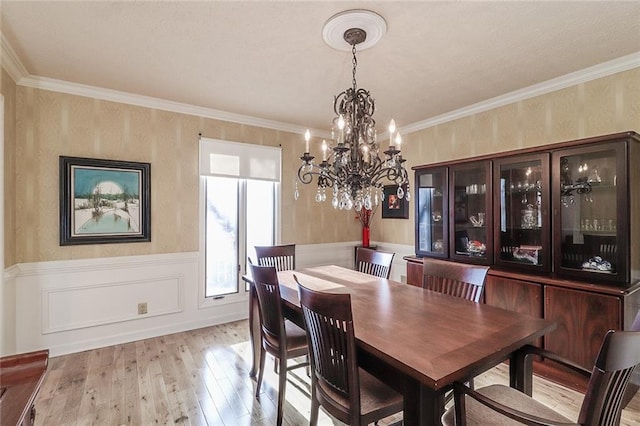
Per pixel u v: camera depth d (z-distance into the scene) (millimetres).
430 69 2547
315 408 1623
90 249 2957
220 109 3525
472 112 3389
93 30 2010
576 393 2195
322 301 1380
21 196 2648
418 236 3518
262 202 3967
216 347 3008
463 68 2527
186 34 2061
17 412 836
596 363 1019
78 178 2881
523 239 2709
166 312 3330
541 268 2500
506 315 1677
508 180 2766
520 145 3006
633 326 1352
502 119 3148
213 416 1998
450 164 3148
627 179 2078
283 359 1935
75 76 2691
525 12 1820
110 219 3029
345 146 1905
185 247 3441
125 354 2846
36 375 989
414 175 3719
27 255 2682
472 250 3041
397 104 3320
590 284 2145
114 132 3059
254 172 3836
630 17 1861
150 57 2365
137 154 3170
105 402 2123
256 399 2186
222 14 1849
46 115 2760
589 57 2352
